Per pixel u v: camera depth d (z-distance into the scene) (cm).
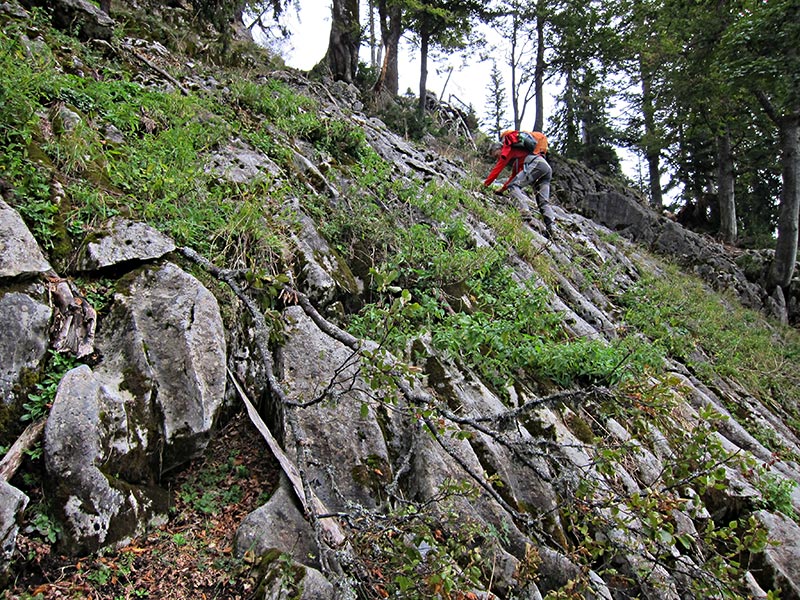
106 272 356
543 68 2009
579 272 877
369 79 1638
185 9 1141
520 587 304
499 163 959
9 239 312
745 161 1977
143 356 320
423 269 561
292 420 312
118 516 268
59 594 239
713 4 1466
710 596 347
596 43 1877
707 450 320
